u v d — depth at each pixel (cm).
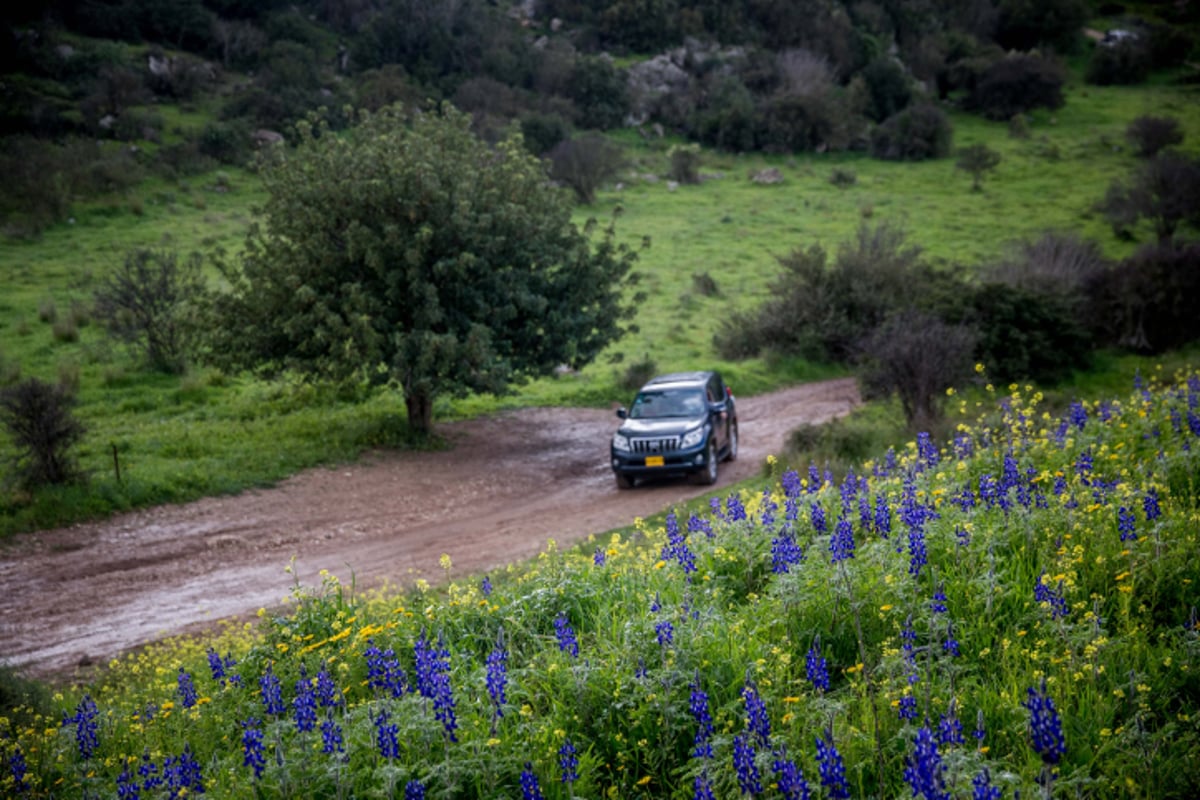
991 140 8219
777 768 385
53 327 3014
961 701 450
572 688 516
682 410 1841
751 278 4484
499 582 912
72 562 1398
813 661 472
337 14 9975
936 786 349
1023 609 561
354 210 2084
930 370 1902
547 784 436
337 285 2102
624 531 1412
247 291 2122
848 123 8288
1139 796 386
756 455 2083
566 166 6225
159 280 2867
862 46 10550
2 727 664
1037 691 385
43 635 1134
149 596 1264
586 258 2286
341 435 2169
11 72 7062
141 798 475
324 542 1516
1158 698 461
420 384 2008
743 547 726
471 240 2106
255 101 6956
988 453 964
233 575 1350
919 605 542
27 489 1620
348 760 470
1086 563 596
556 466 2098
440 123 2375
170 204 5194
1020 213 5784
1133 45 10856
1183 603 548
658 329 3703
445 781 431
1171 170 5169
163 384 2655
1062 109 9225
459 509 1736
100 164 5412
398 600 838
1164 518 644
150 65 7681
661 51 9988
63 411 1678
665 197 6488
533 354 2239
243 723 560
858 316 3425
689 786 430
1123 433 972
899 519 744
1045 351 2706
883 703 459
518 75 8919
